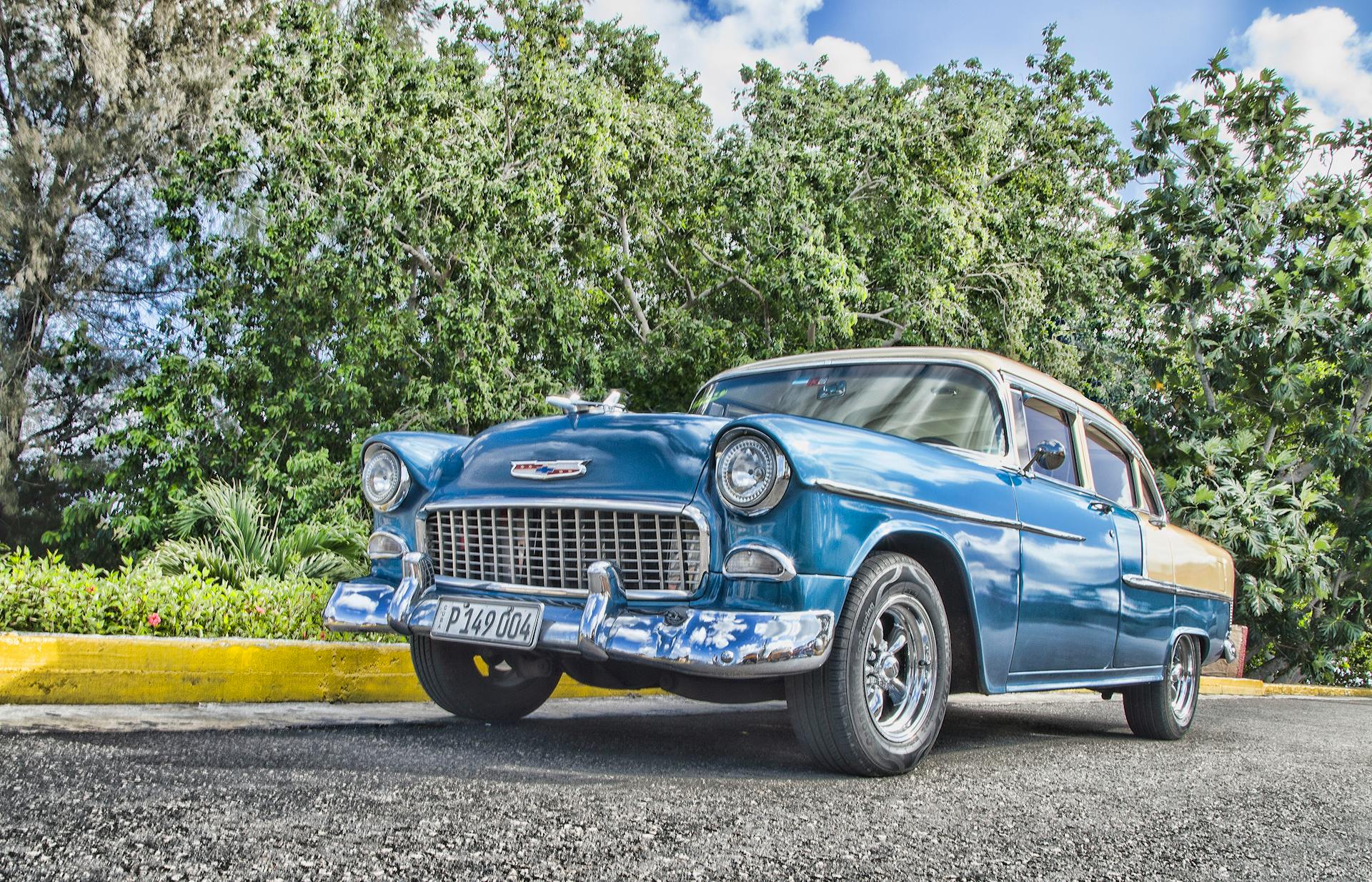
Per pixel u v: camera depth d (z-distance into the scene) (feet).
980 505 12.89
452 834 7.58
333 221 49.39
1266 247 55.77
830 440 11.11
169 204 49.78
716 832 8.21
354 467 48.98
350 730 12.75
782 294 55.83
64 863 6.43
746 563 10.48
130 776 8.84
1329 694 53.16
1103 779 12.62
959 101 63.36
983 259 63.77
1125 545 16.62
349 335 50.72
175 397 49.16
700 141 63.16
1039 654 14.20
